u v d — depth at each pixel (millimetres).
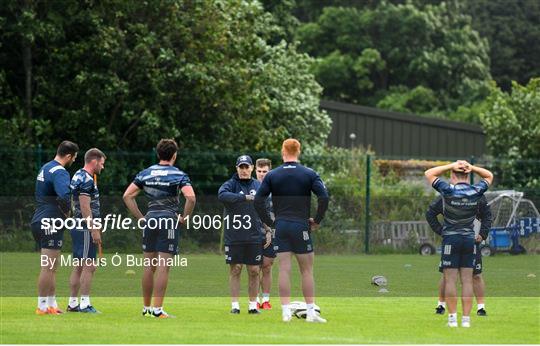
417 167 134500
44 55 112375
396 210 107500
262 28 126438
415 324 48625
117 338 41875
